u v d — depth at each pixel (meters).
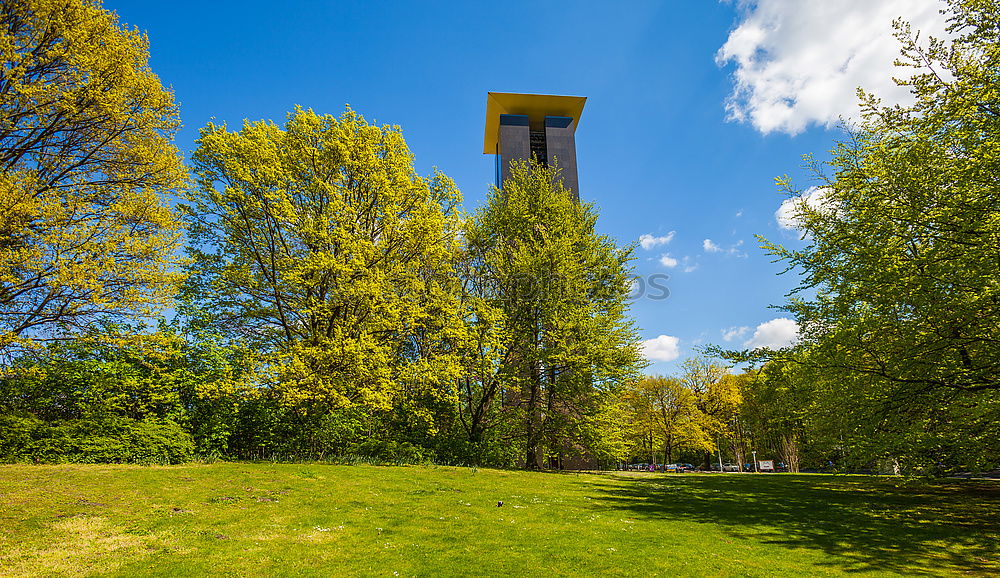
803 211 14.75
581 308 22.94
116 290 14.48
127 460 13.82
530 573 6.57
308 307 18.38
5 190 12.37
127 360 15.23
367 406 19.53
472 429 23.23
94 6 15.97
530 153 46.94
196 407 16.50
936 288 10.70
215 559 6.82
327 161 19.62
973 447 10.75
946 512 12.14
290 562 6.85
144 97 16.08
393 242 19.84
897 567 7.30
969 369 10.99
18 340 12.91
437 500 11.80
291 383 16.28
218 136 18.02
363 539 8.16
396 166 20.33
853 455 12.13
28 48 14.88
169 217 15.98
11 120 14.34
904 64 11.66
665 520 10.88
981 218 10.32
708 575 6.69
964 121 10.95
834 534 9.63
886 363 12.08
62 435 13.29
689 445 49.00
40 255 13.27
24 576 5.92
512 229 25.41
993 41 10.62
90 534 7.58
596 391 23.33
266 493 11.05
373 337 19.48
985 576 6.91
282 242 19.05
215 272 18.67
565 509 11.76
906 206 11.48
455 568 6.73
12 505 8.47
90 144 16.08
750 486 19.03
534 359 23.19
